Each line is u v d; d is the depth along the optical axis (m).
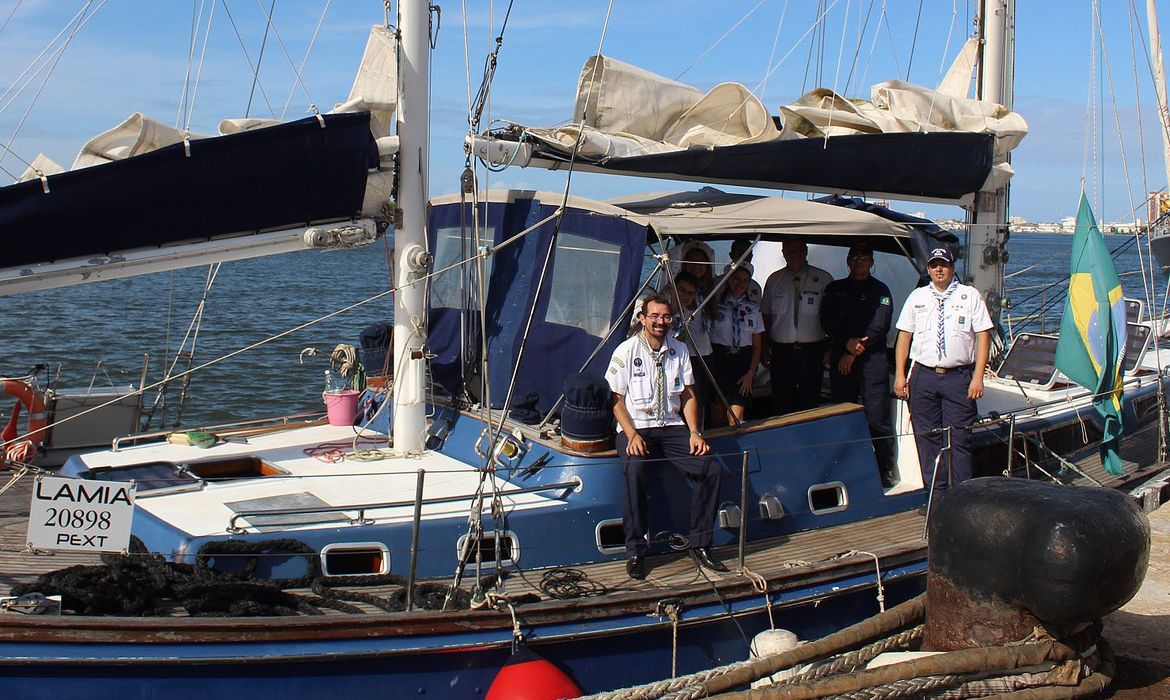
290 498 5.86
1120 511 5.22
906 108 7.95
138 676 4.59
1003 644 5.29
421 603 5.18
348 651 4.82
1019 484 5.55
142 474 6.19
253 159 5.57
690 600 5.52
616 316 6.17
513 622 5.11
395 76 6.37
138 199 5.29
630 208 7.00
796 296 7.38
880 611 6.09
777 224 6.48
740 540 5.88
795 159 7.11
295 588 5.25
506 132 6.50
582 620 5.27
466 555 5.47
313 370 15.64
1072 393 9.34
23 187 4.98
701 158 6.82
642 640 5.44
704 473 5.91
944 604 5.49
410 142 6.39
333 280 35.16
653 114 7.14
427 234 6.70
